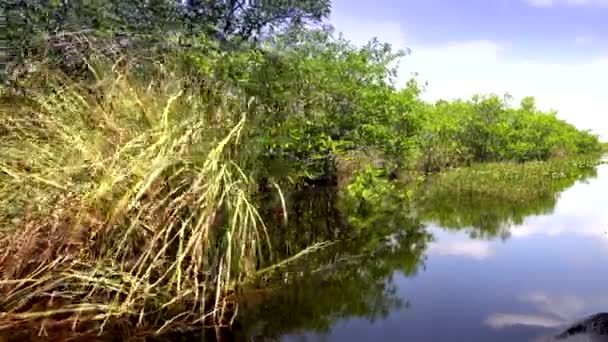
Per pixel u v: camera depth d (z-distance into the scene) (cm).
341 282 426
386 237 620
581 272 473
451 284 434
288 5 678
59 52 475
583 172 1861
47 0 504
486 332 330
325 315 355
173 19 589
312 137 764
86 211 320
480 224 726
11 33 478
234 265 375
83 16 512
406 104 1081
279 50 635
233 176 412
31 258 313
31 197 323
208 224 339
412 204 895
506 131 2180
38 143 359
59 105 370
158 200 342
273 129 570
